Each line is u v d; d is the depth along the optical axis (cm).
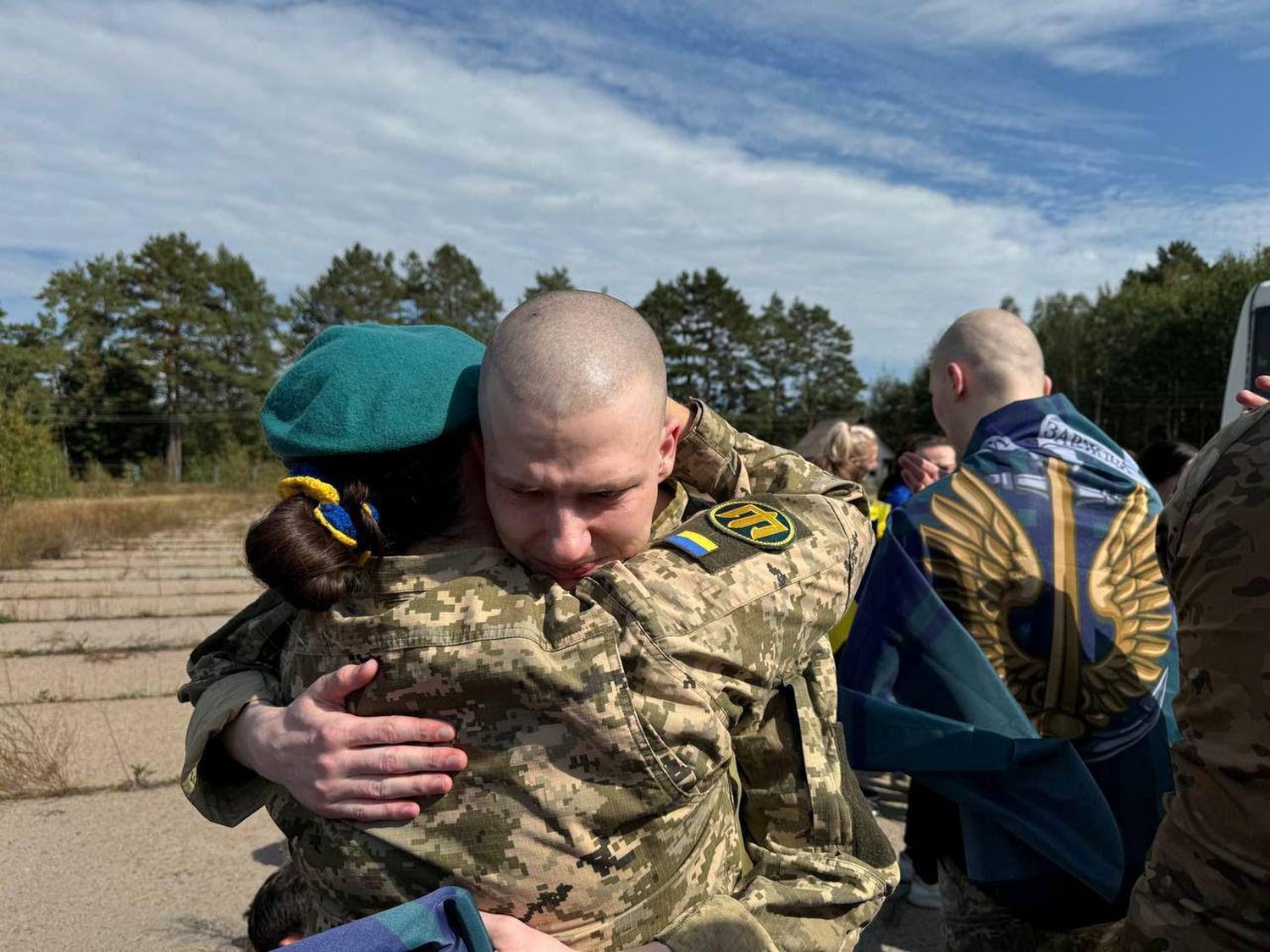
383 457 114
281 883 154
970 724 181
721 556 118
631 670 105
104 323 6297
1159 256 8400
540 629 105
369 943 92
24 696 536
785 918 117
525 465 100
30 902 307
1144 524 200
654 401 105
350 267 7788
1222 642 119
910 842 218
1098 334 4997
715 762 112
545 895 105
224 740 126
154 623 762
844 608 132
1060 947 188
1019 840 183
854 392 8294
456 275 8212
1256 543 115
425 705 106
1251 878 114
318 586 105
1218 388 4353
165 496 3133
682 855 113
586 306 105
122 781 405
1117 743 187
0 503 1424
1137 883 134
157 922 295
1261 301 768
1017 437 213
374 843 108
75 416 5953
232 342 6712
